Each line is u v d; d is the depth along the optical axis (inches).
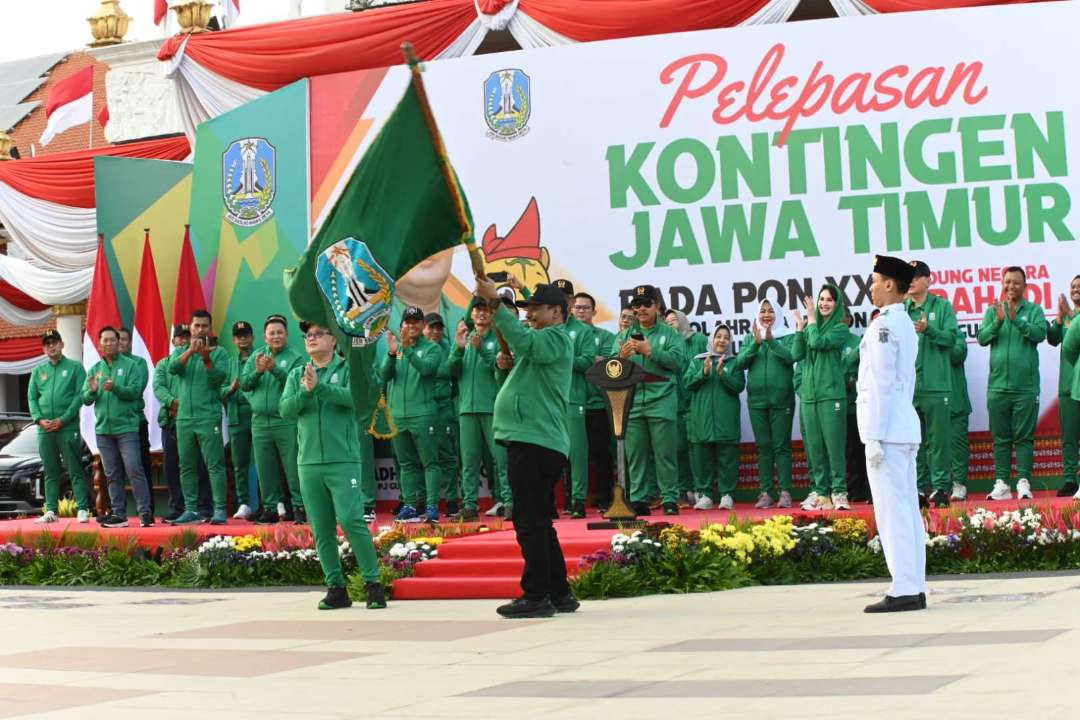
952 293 615.5
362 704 235.6
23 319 987.3
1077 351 540.4
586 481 575.8
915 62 619.8
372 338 374.3
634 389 503.5
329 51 689.6
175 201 724.0
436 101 666.2
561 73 652.1
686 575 430.3
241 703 242.5
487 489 650.2
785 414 597.9
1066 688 211.5
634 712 213.5
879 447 337.4
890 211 620.7
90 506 711.7
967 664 241.8
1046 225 608.4
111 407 617.9
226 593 488.1
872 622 317.1
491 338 575.8
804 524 472.1
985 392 612.1
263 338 689.0
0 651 333.1
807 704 211.5
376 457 674.8
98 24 843.4
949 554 458.6
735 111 634.8
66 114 877.2
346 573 482.0
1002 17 613.3
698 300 637.3
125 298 720.3
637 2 648.4
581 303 580.4
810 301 554.3
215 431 619.2
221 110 718.5
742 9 639.1
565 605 377.4
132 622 396.2
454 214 365.4
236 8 766.5
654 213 641.6
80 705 246.2
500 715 217.2
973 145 614.2
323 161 684.7
